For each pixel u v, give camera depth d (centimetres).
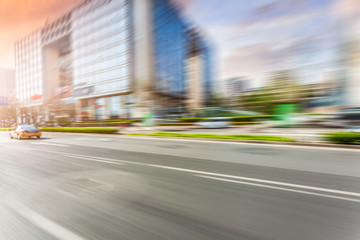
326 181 378
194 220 235
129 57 3944
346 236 201
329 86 2377
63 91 5397
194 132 1697
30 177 421
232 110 3316
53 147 944
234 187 346
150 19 4081
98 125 3700
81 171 466
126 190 336
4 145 1066
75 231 214
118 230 215
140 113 3931
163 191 331
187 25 5794
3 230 218
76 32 5025
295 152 721
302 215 245
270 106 3003
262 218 239
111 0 4225
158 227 221
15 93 7506
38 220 238
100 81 4412
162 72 4453
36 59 6650
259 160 584
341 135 817
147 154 704
